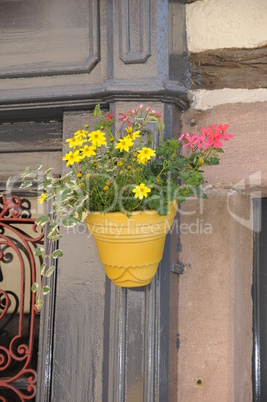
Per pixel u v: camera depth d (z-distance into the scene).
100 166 1.41
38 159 1.94
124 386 1.66
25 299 2.00
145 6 1.69
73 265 1.79
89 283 1.77
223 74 1.80
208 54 1.82
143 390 1.65
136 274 1.47
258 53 1.76
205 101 1.82
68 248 1.80
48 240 1.89
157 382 1.64
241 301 1.89
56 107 1.80
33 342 1.96
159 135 1.65
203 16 1.82
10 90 1.84
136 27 1.70
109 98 1.69
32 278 1.97
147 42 1.68
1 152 1.99
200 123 1.83
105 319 1.71
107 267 1.50
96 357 1.73
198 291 1.83
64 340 1.77
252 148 1.75
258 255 2.02
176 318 1.82
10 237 2.02
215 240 1.82
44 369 1.80
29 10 1.85
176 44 1.76
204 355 1.81
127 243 1.39
